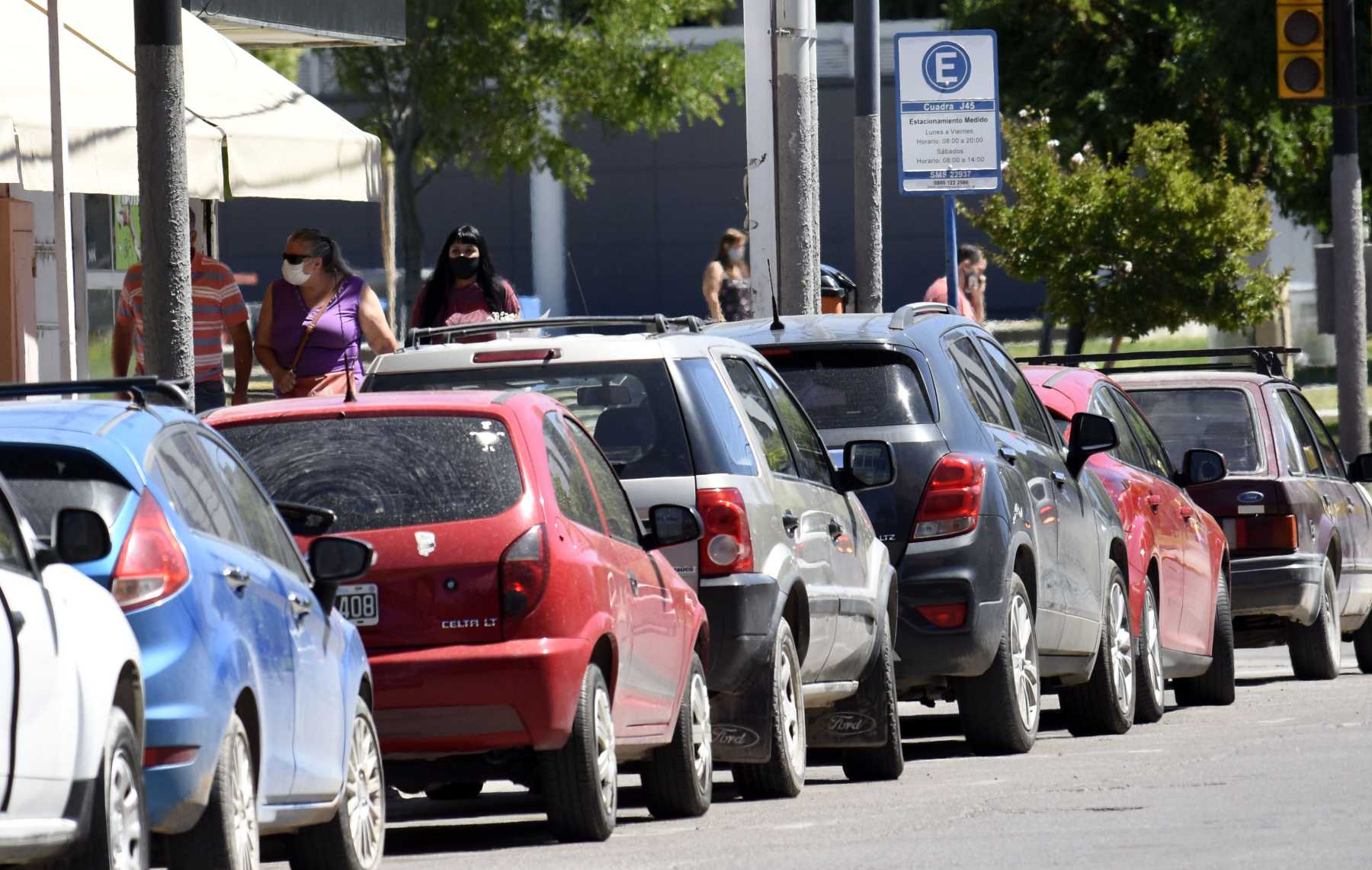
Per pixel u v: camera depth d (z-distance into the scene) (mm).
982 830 27906
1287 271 93688
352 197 53656
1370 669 58719
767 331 37500
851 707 35188
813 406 36781
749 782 32656
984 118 55375
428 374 31344
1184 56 113938
